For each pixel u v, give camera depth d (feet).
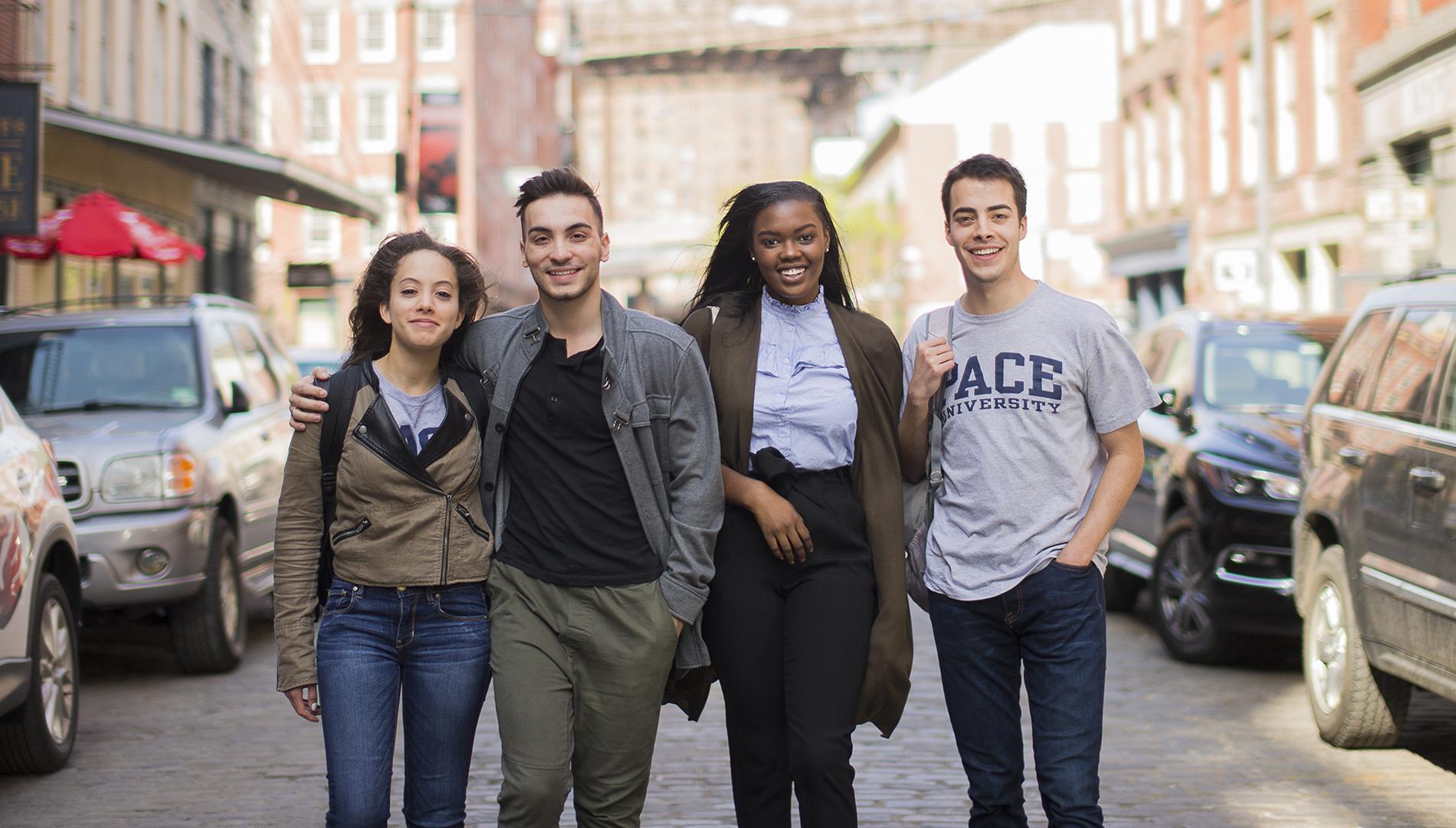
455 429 12.12
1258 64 74.13
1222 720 23.22
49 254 50.85
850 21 256.93
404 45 160.86
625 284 234.38
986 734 13.08
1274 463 26.99
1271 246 91.30
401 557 12.00
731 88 314.35
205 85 96.73
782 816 13.23
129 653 30.63
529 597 12.24
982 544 12.87
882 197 219.00
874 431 13.14
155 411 29.37
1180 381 31.65
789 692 12.68
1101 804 18.17
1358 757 20.71
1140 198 120.78
